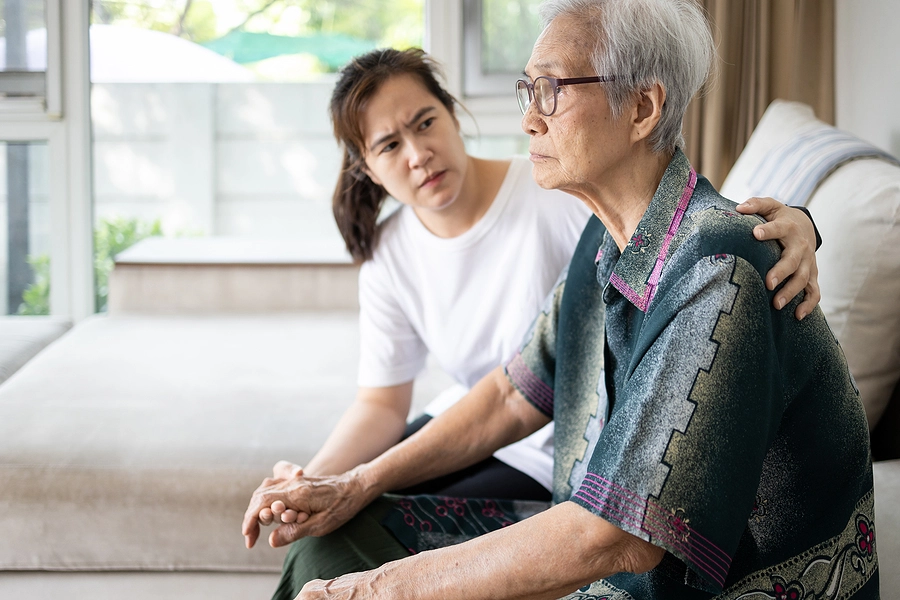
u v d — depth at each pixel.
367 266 1.63
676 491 0.80
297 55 3.64
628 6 0.92
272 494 1.23
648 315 0.93
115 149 4.48
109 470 1.62
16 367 2.35
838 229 1.40
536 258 1.52
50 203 3.28
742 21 2.68
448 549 0.94
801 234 0.92
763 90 2.67
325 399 1.98
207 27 3.54
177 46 3.51
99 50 3.41
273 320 2.80
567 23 0.95
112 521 1.61
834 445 0.95
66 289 3.33
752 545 0.94
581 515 0.85
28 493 1.60
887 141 2.09
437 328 1.61
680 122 0.97
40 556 1.63
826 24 2.56
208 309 2.94
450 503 1.30
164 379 2.11
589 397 1.17
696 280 0.86
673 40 0.93
